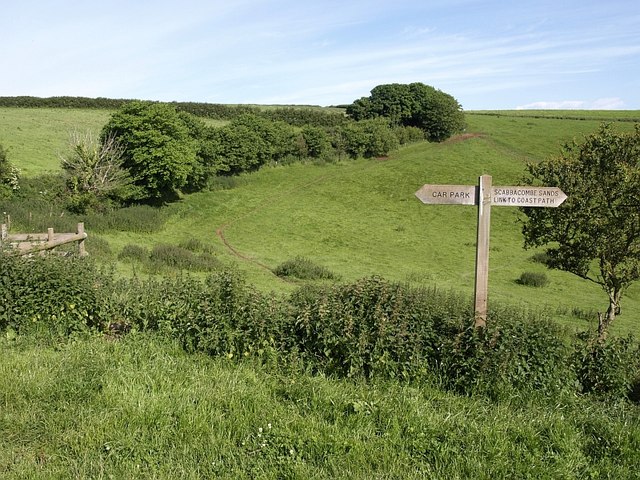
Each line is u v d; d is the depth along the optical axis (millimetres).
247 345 7887
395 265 34375
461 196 8195
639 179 11477
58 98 71250
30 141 51438
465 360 7363
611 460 5770
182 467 5148
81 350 7891
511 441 5887
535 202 8234
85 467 5090
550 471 5375
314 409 6309
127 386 6570
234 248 37500
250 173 57156
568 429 6145
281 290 23047
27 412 5992
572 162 12492
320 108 91188
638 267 12242
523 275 30484
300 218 46656
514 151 67812
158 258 27938
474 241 41688
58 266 9352
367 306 8023
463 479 5199
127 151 43594
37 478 4871
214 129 54406
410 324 7695
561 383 7320
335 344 7543
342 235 42719
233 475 5086
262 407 6293
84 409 6062
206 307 8258
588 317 21703
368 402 6383
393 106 74875
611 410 7059
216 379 7043
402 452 5508
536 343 7531
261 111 75000
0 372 6906
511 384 7215
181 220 44062
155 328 9023
